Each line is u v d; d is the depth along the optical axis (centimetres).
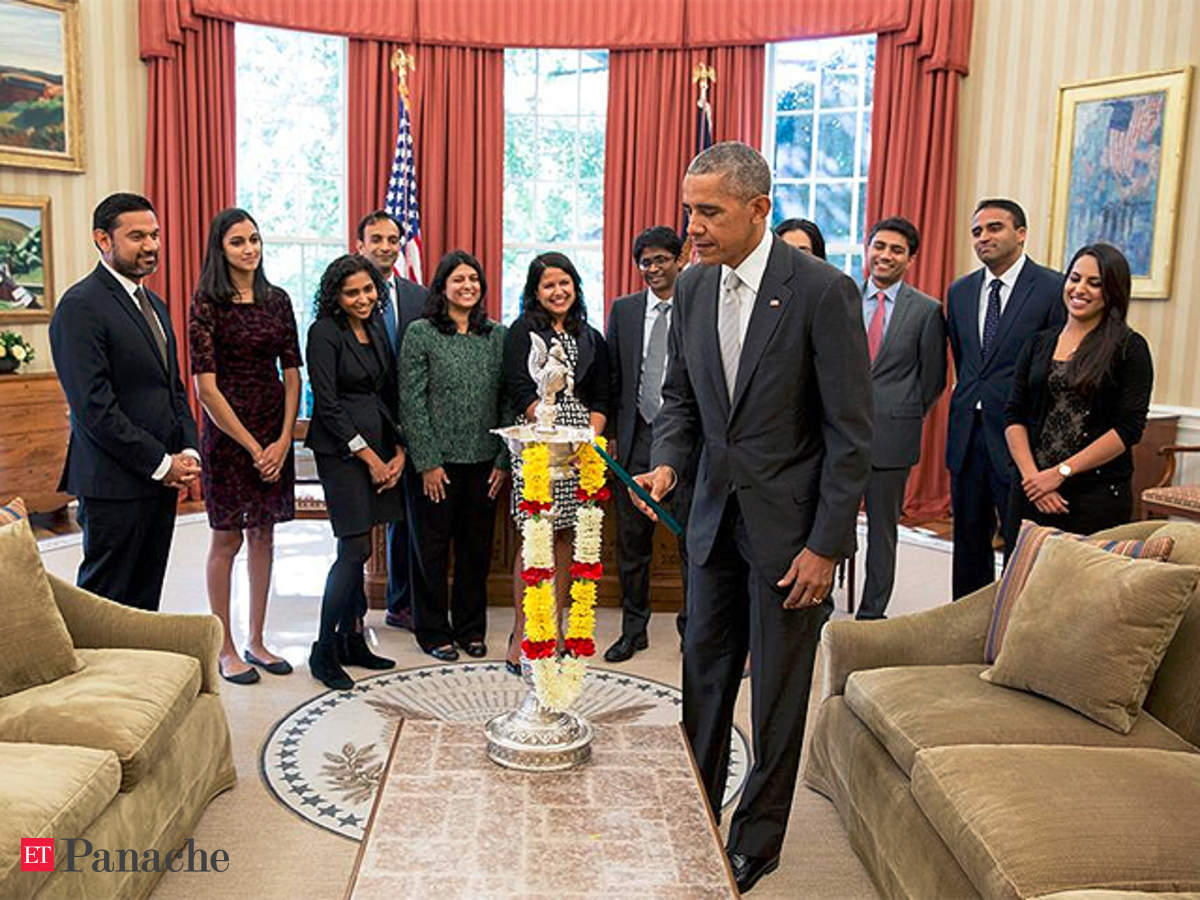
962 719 235
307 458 596
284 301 365
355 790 291
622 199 756
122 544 317
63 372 308
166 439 325
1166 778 201
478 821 189
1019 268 390
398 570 432
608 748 222
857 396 224
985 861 185
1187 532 252
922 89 693
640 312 397
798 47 749
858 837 257
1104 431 328
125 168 691
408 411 374
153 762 228
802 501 231
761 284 228
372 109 732
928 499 717
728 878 172
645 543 406
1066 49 645
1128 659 231
